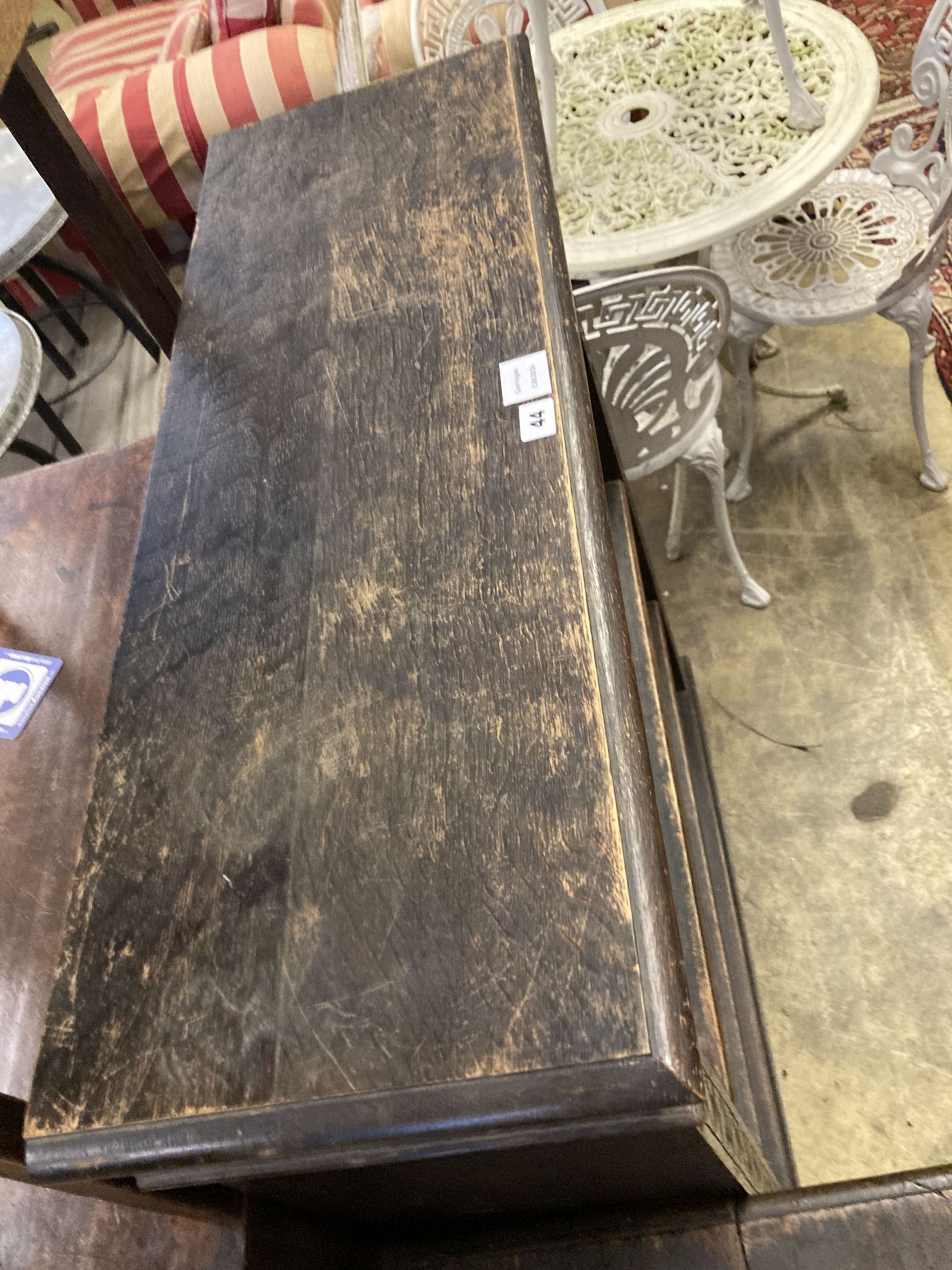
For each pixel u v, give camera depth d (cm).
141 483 117
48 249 257
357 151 99
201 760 68
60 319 275
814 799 165
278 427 82
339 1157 54
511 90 97
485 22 185
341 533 74
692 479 211
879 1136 135
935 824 157
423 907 58
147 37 284
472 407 77
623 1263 86
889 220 173
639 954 53
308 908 60
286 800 64
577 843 57
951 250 216
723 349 214
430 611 68
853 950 150
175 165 226
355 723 66
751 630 186
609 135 166
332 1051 55
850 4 269
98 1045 59
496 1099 51
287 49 214
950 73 148
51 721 103
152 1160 55
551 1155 67
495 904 56
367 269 89
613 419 148
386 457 77
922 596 179
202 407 87
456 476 74
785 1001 149
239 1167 56
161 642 75
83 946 63
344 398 81
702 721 179
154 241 256
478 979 55
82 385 274
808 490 199
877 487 194
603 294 124
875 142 237
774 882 160
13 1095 82
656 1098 49
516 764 61
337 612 71
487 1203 84
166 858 65
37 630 109
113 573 111
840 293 166
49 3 397
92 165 111
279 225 96
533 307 81
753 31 171
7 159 209
